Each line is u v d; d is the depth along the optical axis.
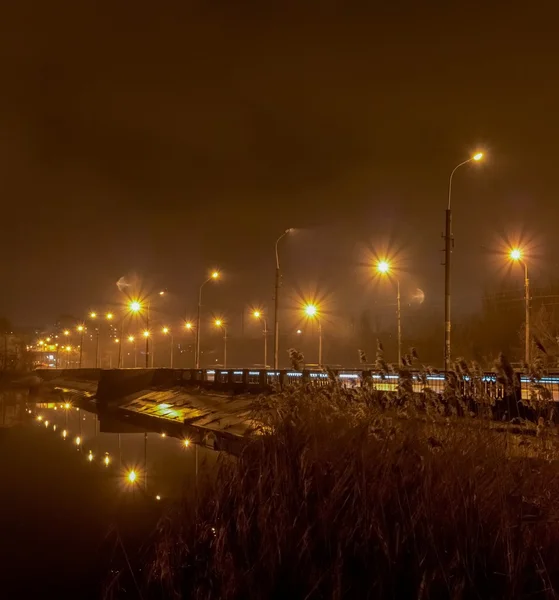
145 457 26.81
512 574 6.34
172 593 9.23
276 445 10.08
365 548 7.34
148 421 42.44
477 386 9.09
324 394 11.48
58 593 11.13
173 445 30.00
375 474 8.15
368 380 11.13
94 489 20.52
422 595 6.43
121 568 11.86
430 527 6.95
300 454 9.59
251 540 8.75
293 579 7.60
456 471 7.48
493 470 7.42
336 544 7.61
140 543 13.84
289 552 7.83
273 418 11.49
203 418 35.38
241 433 26.50
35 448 30.94
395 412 9.78
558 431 8.01
